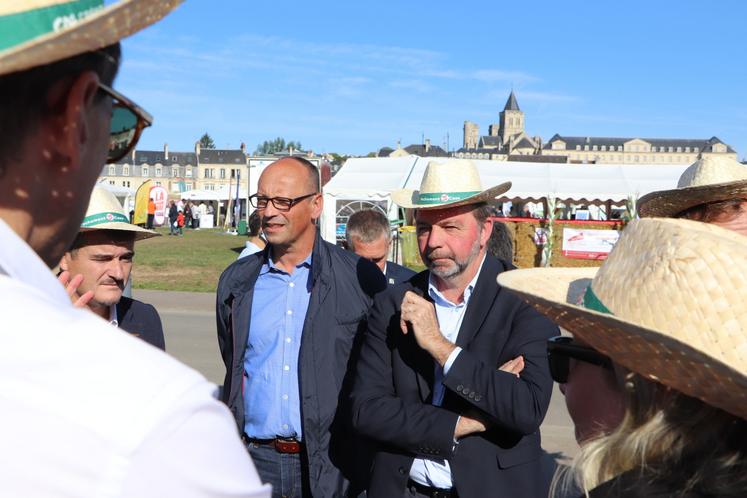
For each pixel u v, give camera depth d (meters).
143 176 124.19
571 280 1.92
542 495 2.73
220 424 0.88
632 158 178.12
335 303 3.49
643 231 1.39
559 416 6.94
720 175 3.68
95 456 0.76
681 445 1.22
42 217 0.98
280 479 3.43
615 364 1.39
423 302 2.74
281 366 3.46
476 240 2.96
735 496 1.15
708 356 1.09
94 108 1.02
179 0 0.97
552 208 19.98
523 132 187.50
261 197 3.57
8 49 0.84
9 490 0.74
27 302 0.83
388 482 2.81
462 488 2.64
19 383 0.77
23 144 0.93
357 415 2.84
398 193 4.15
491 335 2.83
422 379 2.85
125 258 3.20
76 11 0.92
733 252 1.23
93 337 0.84
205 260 23.34
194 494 0.82
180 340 10.22
